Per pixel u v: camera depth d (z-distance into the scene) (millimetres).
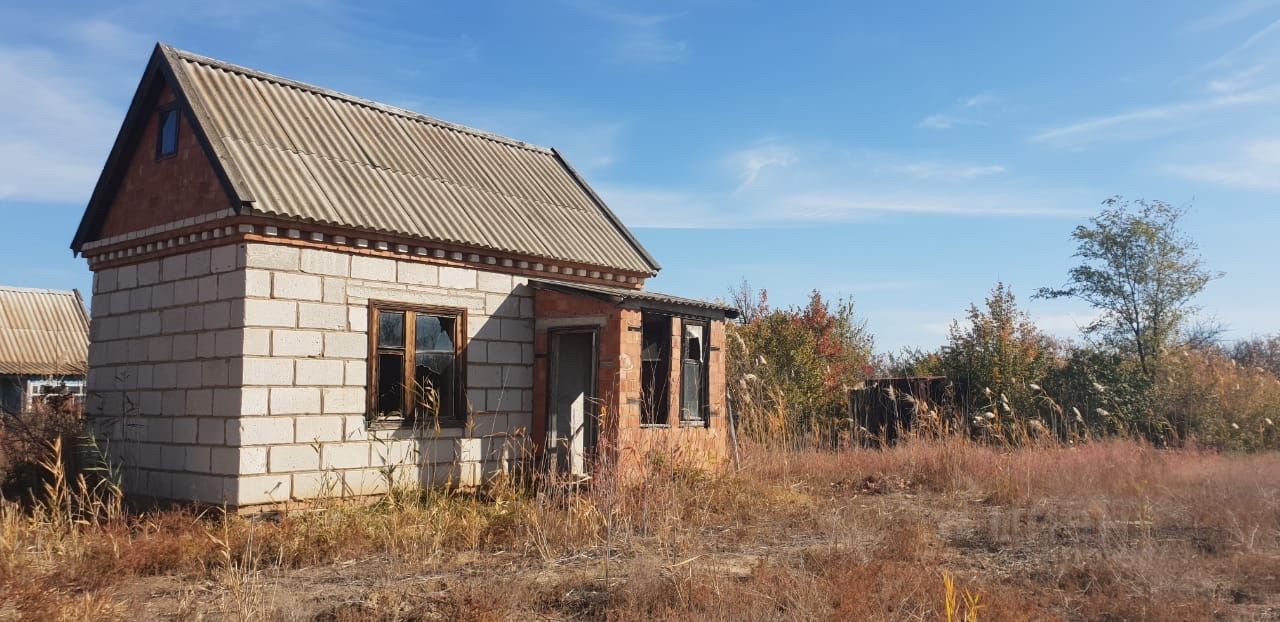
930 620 7309
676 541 9820
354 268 13305
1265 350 39344
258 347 12227
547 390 15477
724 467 15078
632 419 14641
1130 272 27641
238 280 12297
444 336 14516
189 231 13016
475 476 14609
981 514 12750
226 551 8781
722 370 16781
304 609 7672
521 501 11594
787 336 24641
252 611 7352
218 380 12461
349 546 10234
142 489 13594
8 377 27531
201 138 12844
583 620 7531
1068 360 25922
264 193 12492
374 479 13312
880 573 8453
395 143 16172
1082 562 9289
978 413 22172
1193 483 14523
